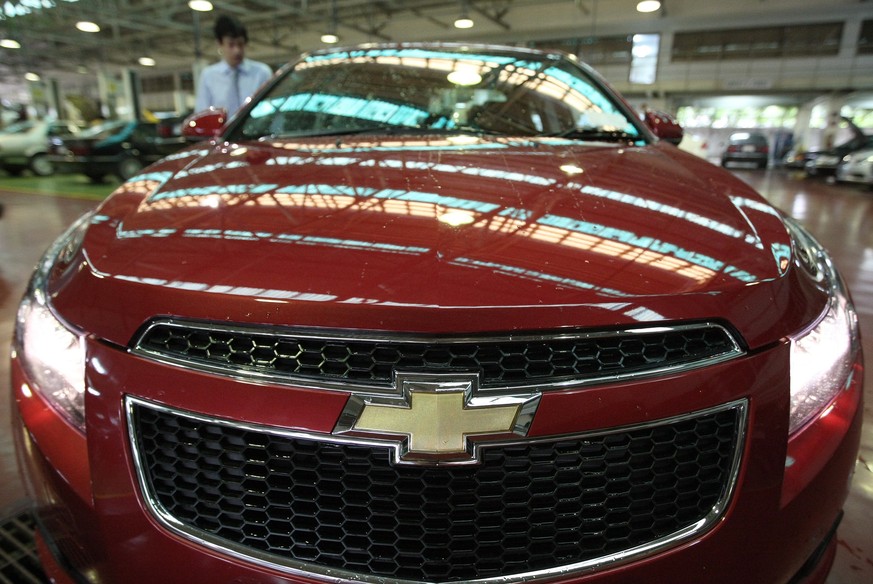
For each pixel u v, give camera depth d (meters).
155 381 0.67
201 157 1.23
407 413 0.61
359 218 0.79
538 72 1.70
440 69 1.69
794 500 0.71
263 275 0.67
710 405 0.66
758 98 19.20
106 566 0.69
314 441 0.62
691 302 0.67
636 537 0.65
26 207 6.66
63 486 0.71
